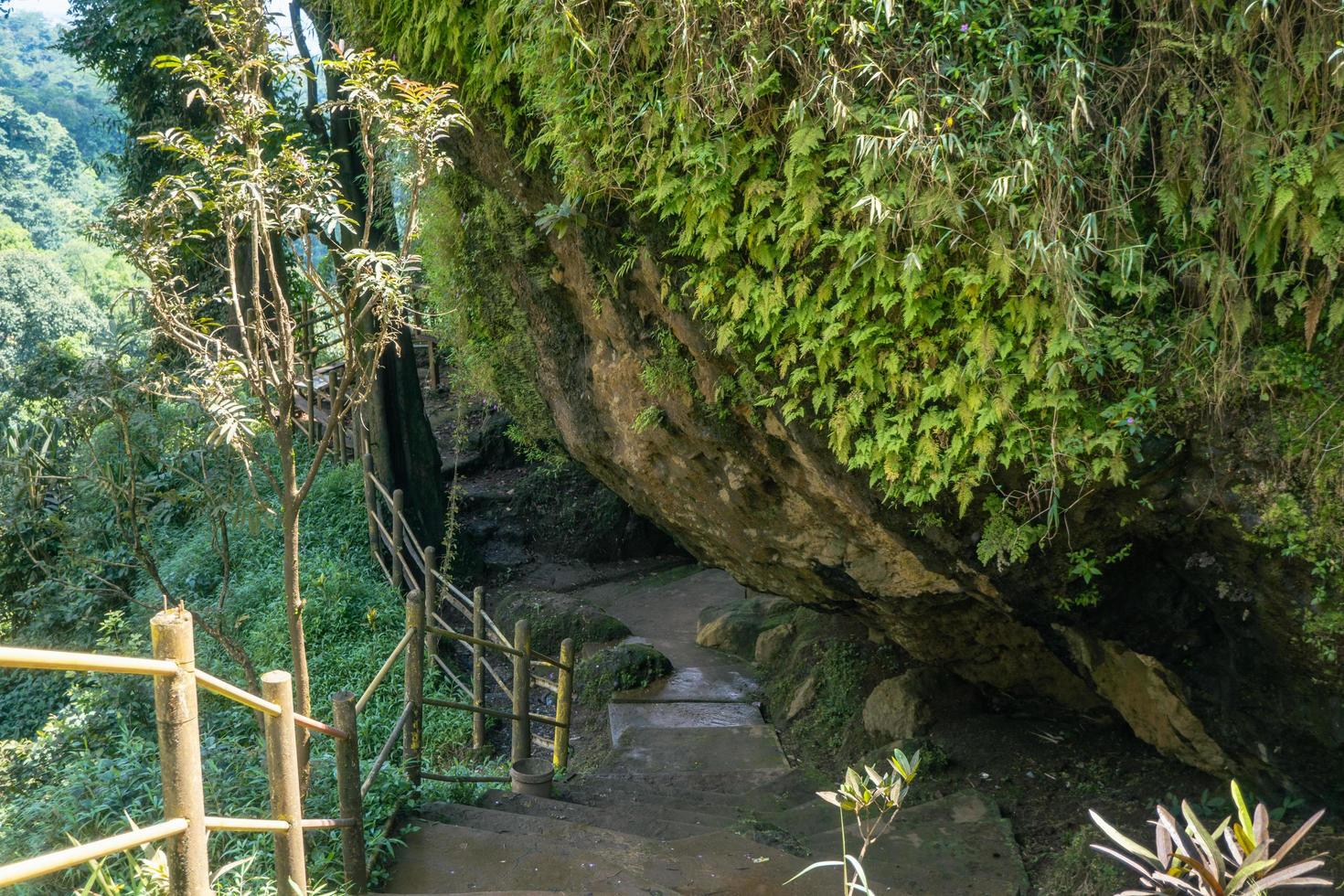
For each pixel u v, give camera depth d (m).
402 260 4.23
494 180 5.45
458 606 8.92
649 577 11.70
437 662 8.62
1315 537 3.16
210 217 5.38
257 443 10.91
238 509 7.39
